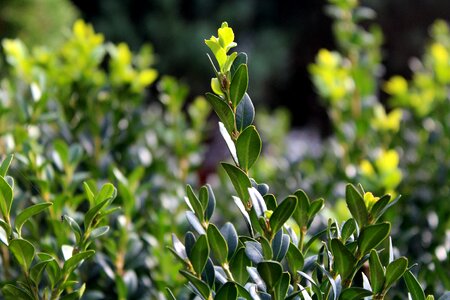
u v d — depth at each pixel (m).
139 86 3.76
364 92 4.11
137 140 3.75
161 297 2.50
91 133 3.41
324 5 17.39
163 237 2.82
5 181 1.77
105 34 16.34
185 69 16.75
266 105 17.45
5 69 6.62
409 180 3.87
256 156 1.69
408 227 3.36
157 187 3.41
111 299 2.57
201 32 16.66
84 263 2.53
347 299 1.64
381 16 16.64
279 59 17.11
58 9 8.11
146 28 16.70
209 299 1.67
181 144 3.97
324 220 2.75
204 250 1.71
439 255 2.99
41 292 2.26
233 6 17.19
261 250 1.69
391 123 4.07
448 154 3.88
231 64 1.74
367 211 1.74
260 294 1.65
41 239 2.61
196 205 1.78
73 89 3.61
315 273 1.80
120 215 2.71
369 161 3.64
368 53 4.20
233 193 4.08
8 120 3.46
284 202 1.63
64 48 3.83
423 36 16.56
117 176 2.57
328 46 17.50
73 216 2.48
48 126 3.43
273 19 17.77
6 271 2.56
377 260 1.64
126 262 2.59
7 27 7.82
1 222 1.79
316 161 4.40
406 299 2.36
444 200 3.56
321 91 4.17
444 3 16.44
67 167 2.72
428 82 4.43
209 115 14.76
